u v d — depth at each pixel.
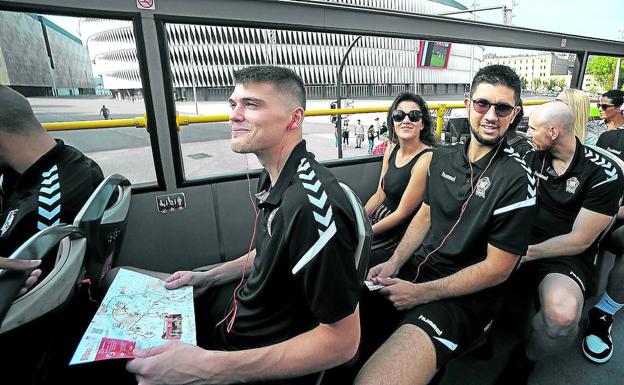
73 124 1.67
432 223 1.56
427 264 1.51
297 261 0.76
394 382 0.93
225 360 0.81
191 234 2.06
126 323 0.97
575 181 1.58
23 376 0.75
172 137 1.89
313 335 0.80
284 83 0.88
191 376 0.81
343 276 0.75
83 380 0.90
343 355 0.80
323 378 0.96
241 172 2.16
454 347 1.10
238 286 1.21
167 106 1.82
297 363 0.79
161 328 0.97
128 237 1.92
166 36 1.74
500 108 1.25
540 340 1.30
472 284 1.23
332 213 0.76
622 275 1.50
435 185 1.55
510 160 1.28
